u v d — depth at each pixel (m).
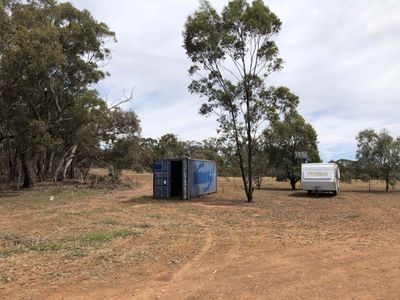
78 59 35.09
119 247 9.78
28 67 25.14
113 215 16.70
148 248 9.63
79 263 8.11
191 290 6.19
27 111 33.28
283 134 35.34
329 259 8.23
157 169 26.30
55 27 30.23
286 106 24.05
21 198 24.92
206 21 23.11
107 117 41.25
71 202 22.67
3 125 32.25
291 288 6.23
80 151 44.91
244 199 26.05
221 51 23.42
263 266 7.68
